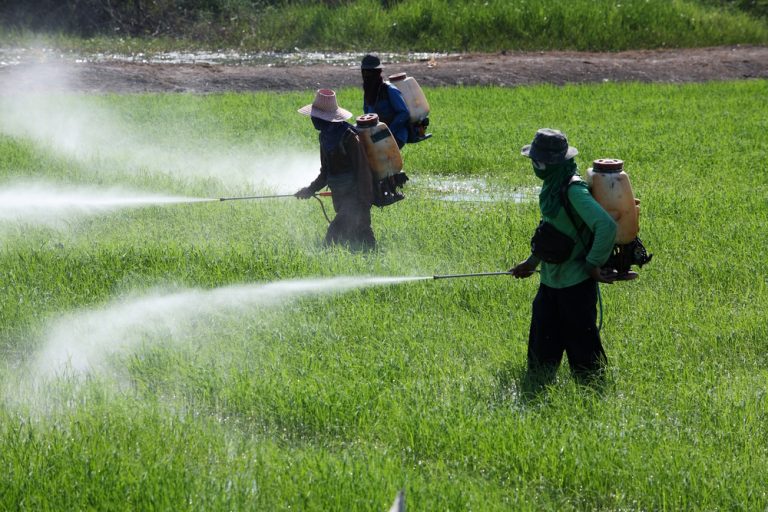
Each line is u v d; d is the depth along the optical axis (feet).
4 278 100.63
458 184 166.40
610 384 78.84
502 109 246.88
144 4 377.09
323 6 378.53
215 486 60.80
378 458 65.31
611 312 96.68
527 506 60.64
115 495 59.52
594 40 366.84
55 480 61.16
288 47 359.66
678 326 92.58
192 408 73.26
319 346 85.76
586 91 281.95
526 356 83.82
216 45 360.69
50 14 366.22
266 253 110.11
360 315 92.63
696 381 80.59
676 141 201.67
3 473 62.23
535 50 362.53
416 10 368.68
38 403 73.46
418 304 96.89
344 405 72.74
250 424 71.72
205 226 125.39
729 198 148.77
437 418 70.90
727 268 111.04
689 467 64.85
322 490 60.29
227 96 254.27
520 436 68.08
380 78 127.24
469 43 363.15
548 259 76.23
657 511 61.77
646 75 321.11
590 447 66.95
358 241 116.16
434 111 243.60
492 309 97.04
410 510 58.65
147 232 121.70
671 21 380.58
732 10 411.75
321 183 117.50
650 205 142.41
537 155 74.54
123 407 71.67
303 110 115.03
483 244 118.73
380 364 81.25
